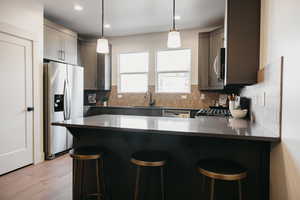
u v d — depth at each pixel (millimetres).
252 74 1919
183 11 3484
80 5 3262
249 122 1992
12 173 2773
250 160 1596
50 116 3352
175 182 1801
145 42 4832
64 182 2510
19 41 2893
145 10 3453
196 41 4426
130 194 1938
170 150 1813
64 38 4160
